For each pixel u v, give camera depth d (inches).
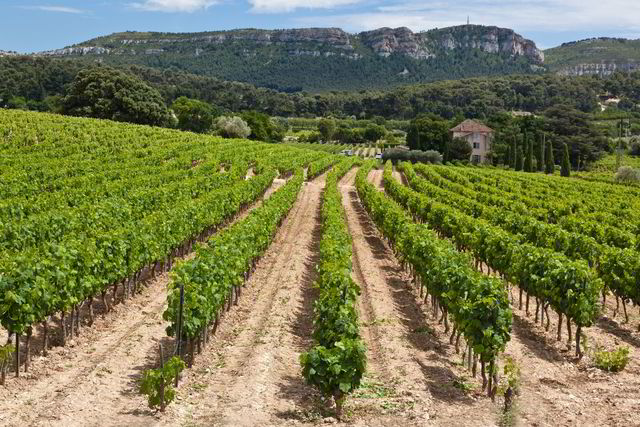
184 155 2111.2
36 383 449.4
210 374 490.6
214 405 425.4
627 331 667.4
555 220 1425.9
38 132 2324.1
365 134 5438.0
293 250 1053.2
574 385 491.2
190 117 4087.1
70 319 582.6
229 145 2620.6
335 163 2913.4
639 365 547.5
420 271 747.4
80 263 559.2
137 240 693.9
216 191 1248.8
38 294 474.6
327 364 403.5
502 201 1525.6
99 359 510.3
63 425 378.0
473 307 492.1
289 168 2193.7
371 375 500.1
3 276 478.3
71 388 441.4
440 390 471.5
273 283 820.0
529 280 677.3
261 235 874.1
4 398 417.7
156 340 572.1
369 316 679.7
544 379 501.4
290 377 493.0
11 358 496.4
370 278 872.9
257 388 456.8
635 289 675.4
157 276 824.9
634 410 433.4
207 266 574.9
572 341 617.9
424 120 4291.3
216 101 6417.3
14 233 757.9
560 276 591.8
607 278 715.4
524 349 585.3
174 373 406.0
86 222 859.4
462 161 3998.5
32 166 1478.8
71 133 2395.4
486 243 862.5
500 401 453.7
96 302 679.7
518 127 4493.1
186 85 6840.6
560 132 4350.4
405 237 856.9
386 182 2052.2
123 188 1259.8
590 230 1092.5
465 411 430.0
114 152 2062.0
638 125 5600.4
